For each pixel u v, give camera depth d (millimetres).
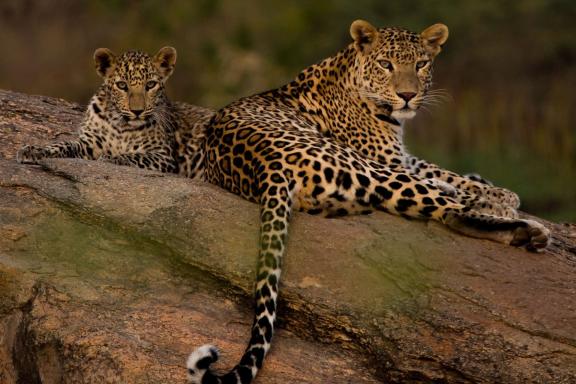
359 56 13273
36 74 31828
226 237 10703
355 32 13305
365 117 13289
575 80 31578
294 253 10508
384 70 13008
